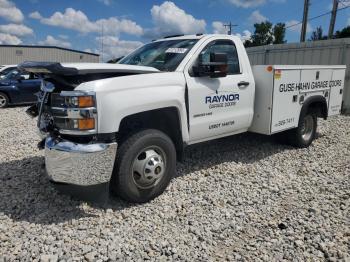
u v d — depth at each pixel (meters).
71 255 3.09
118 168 3.86
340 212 3.94
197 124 4.64
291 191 4.56
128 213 3.87
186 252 3.18
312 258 3.11
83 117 3.54
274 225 3.67
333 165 5.65
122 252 3.16
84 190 3.82
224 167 5.40
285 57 13.73
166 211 3.96
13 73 13.67
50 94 3.92
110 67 3.91
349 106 11.07
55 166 3.73
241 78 5.23
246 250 3.23
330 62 11.77
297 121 6.13
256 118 5.65
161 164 4.14
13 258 3.03
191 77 4.53
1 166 5.48
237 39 5.35
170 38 5.38
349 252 3.17
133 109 3.83
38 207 3.98
